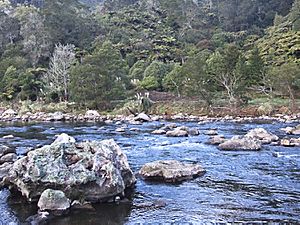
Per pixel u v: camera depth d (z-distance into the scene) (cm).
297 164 1980
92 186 1347
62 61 7312
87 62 6412
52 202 1259
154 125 4394
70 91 6575
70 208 1280
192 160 2098
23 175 1402
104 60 6425
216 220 1186
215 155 2247
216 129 3822
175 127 3856
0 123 4750
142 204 1341
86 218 1205
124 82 7350
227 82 6209
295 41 8712
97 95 6291
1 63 8600
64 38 10344
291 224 1147
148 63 9000
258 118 5266
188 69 6172
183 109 6138
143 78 7994
